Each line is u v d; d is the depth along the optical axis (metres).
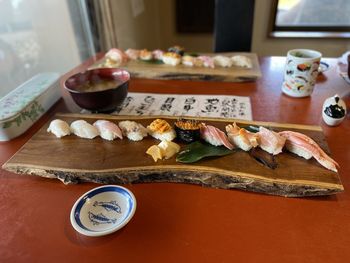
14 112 0.48
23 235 0.31
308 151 0.37
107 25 1.07
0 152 0.45
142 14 1.43
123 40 1.22
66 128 0.45
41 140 0.44
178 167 0.37
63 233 0.31
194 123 0.42
